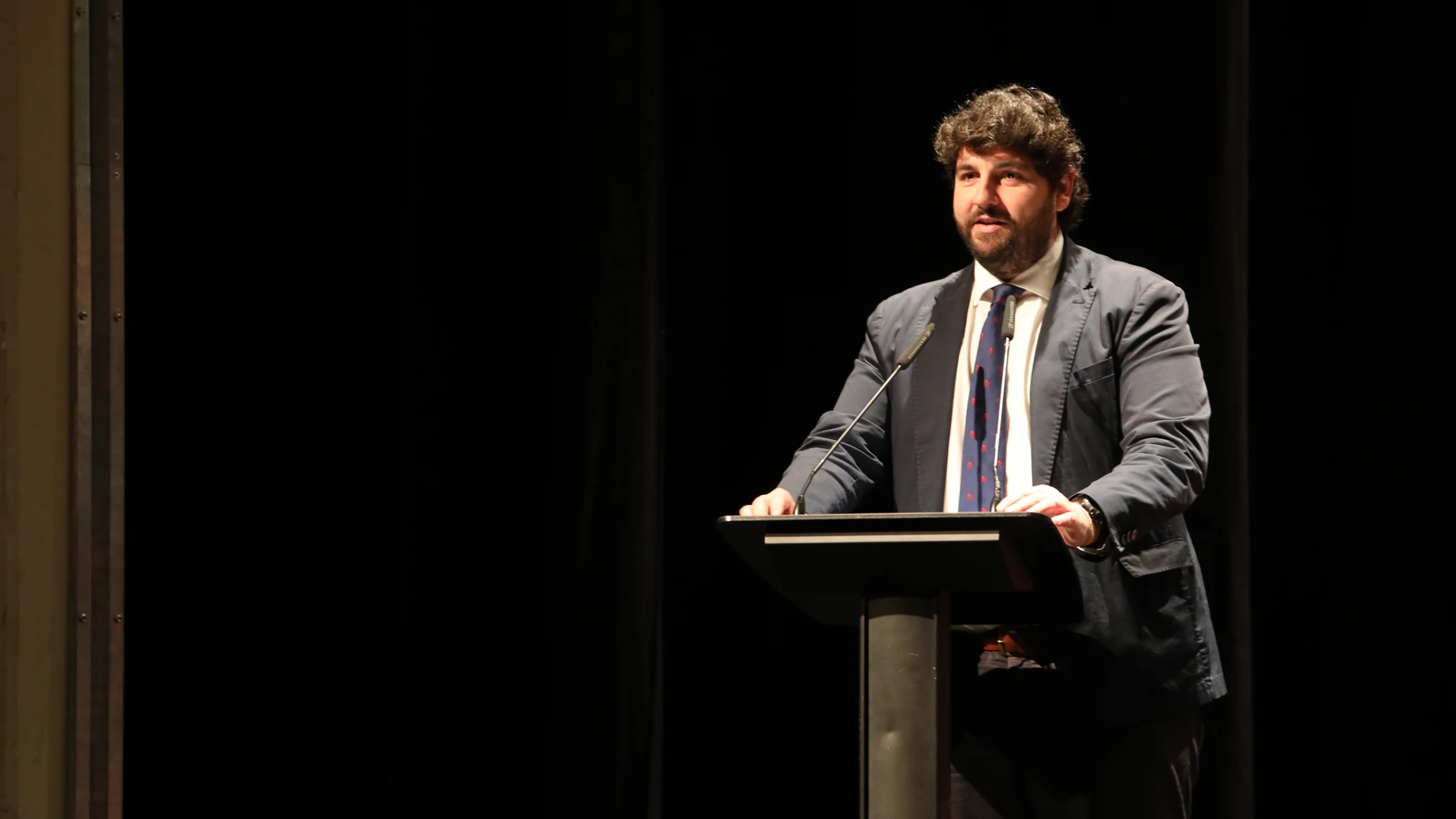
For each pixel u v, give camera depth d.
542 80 8.24
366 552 8.09
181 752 7.71
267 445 8.00
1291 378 7.73
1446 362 7.39
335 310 8.17
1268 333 7.77
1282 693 7.65
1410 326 7.46
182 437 7.88
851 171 8.36
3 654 5.73
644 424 7.88
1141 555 5.55
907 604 4.58
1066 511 4.75
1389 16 7.61
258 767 7.82
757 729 8.20
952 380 6.07
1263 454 7.73
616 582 7.77
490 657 7.93
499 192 8.17
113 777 6.02
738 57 8.51
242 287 8.04
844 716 8.14
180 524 7.83
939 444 5.99
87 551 6.00
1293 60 7.87
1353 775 7.42
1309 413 7.70
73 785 5.89
